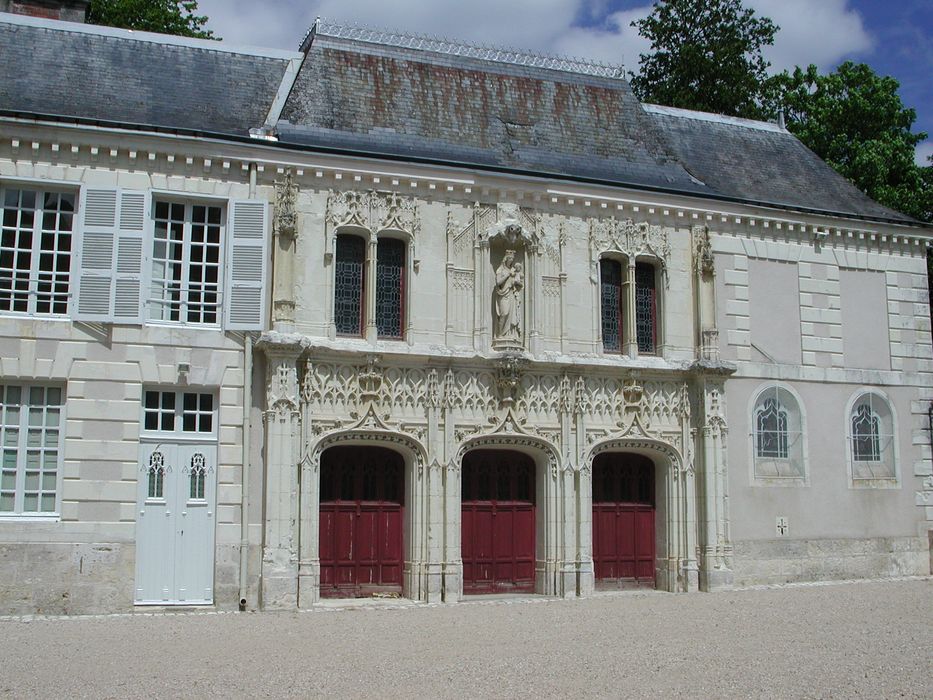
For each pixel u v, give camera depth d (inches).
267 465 811.4
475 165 906.7
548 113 1016.2
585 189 944.9
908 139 1448.1
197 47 950.4
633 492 975.0
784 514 999.0
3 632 660.1
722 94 1454.2
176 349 810.2
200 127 868.0
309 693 462.0
